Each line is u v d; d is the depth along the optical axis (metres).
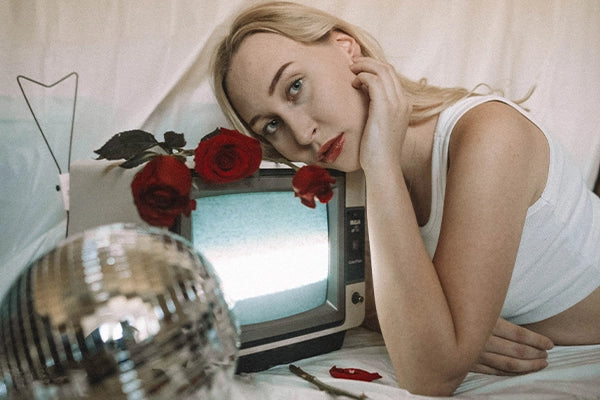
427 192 1.02
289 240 0.85
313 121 0.87
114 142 0.74
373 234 0.78
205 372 0.38
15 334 0.35
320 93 0.86
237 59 0.91
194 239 0.73
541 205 0.91
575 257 0.96
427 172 1.00
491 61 1.48
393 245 0.75
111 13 1.12
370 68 0.84
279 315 0.84
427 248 1.04
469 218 0.76
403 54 1.38
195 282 0.37
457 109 0.92
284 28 0.88
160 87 1.16
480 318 0.73
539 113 1.55
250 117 0.94
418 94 1.02
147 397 0.35
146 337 0.34
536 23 1.52
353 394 0.66
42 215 1.10
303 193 0.73
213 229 0.76
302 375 0.74
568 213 0.95
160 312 0.35
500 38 1.48
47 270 0.36
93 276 0.35
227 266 0.77
